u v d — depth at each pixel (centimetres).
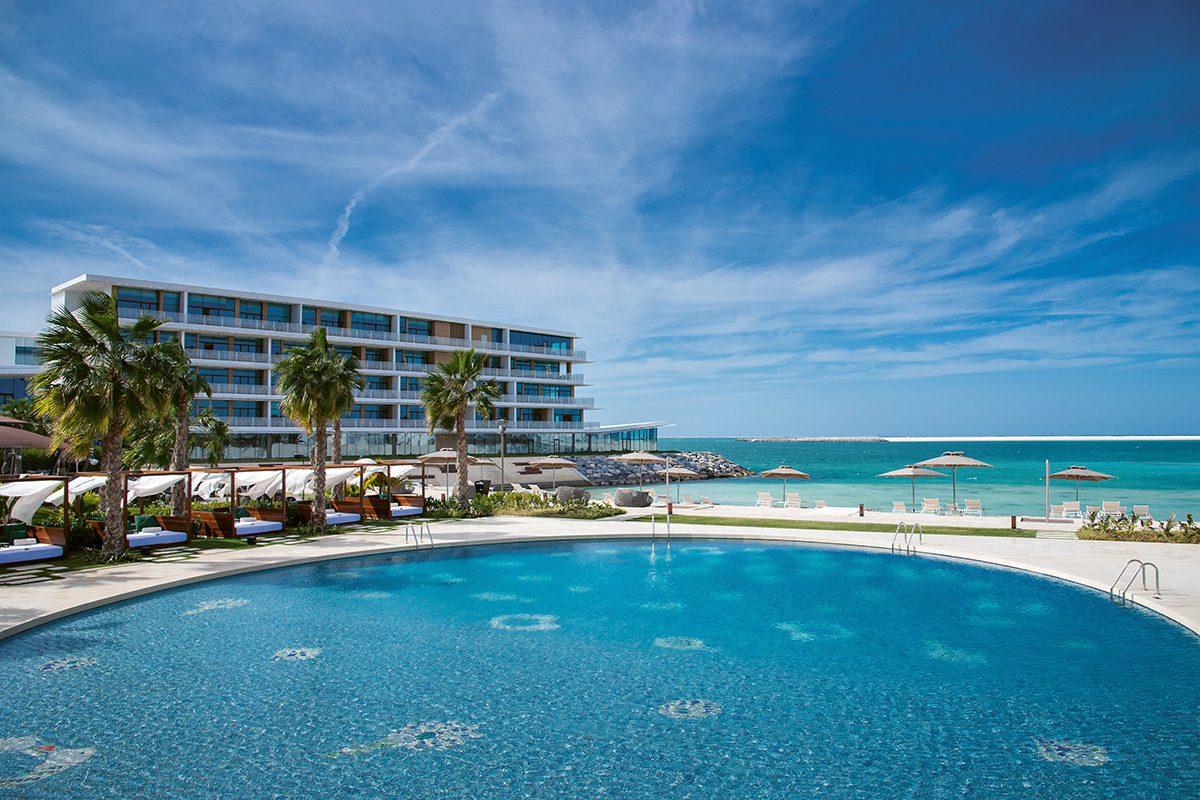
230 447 5884
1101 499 4750
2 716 965
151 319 2011
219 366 5978
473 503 3247
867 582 1816
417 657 1217
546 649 1266
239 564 1894
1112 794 772
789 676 1130
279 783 790
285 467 2627
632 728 938
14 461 3669
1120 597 1572
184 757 850
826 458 15475
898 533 2523
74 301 5616
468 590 1723
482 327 7894
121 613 1473
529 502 3391
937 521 2930
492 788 783
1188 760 847
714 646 1286
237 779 798
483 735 916
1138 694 1045
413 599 1631
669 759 852
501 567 2014
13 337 5447
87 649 1246
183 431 3038
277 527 2517
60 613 1405
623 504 3647
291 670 1150
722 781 801
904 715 980
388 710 993
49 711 982
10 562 1833
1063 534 2511
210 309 6012
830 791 779
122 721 950
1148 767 831
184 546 2200
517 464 6194
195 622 1421
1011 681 1103
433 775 810
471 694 1053
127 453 3731
